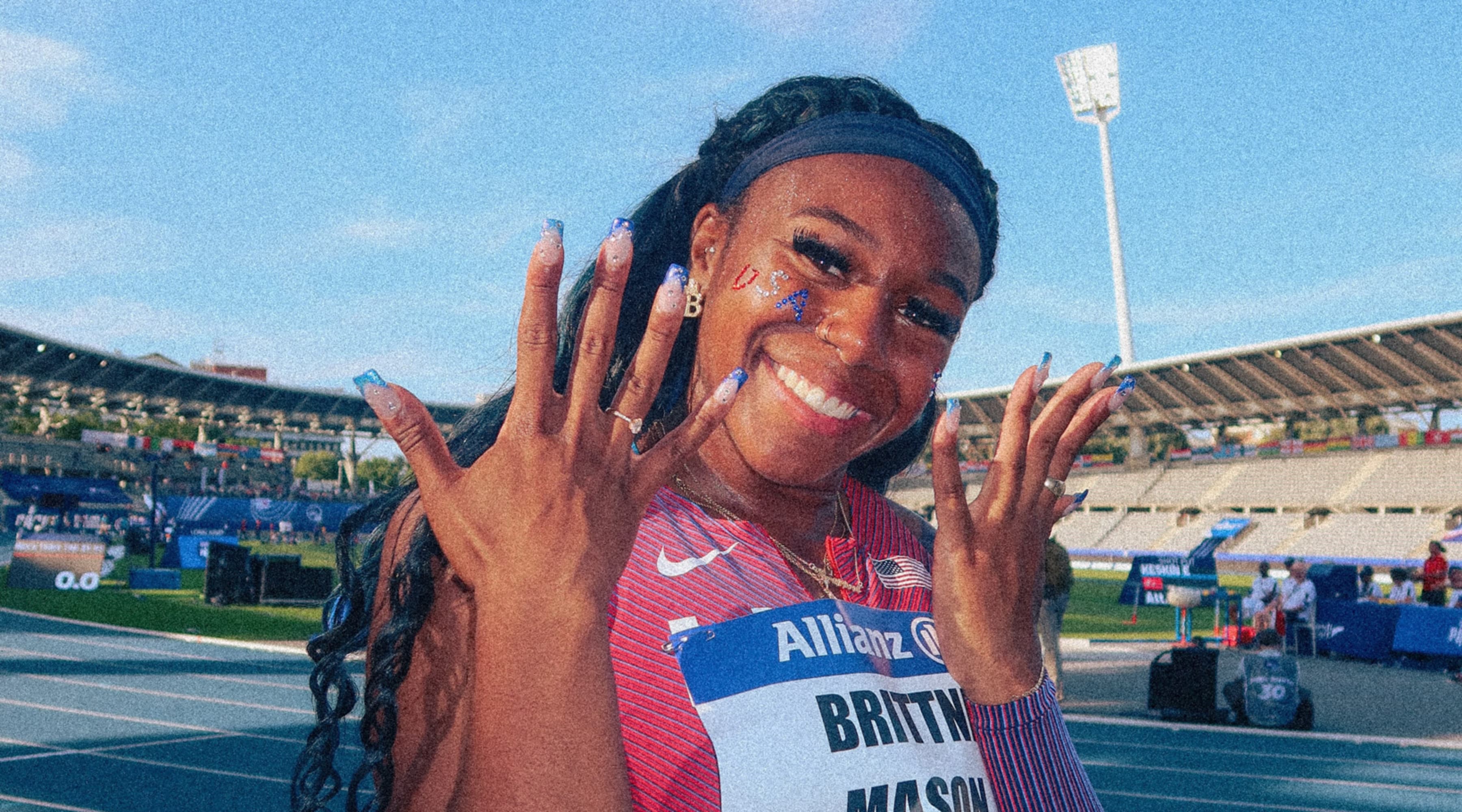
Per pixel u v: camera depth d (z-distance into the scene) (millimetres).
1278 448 53969
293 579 20375
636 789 860
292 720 9062
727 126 1146
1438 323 41969
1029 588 1064
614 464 758
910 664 1035
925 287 981
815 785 869
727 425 1027
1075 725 10070
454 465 764
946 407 1037
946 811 943
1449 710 11219
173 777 6961
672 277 762
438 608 824
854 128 1009
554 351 753
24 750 7637
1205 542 20016
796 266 977
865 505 1225
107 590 21594
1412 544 43812
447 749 792
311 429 72688
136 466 62438
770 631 932
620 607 910
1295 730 9883
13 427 64625
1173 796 7320
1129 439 68125
